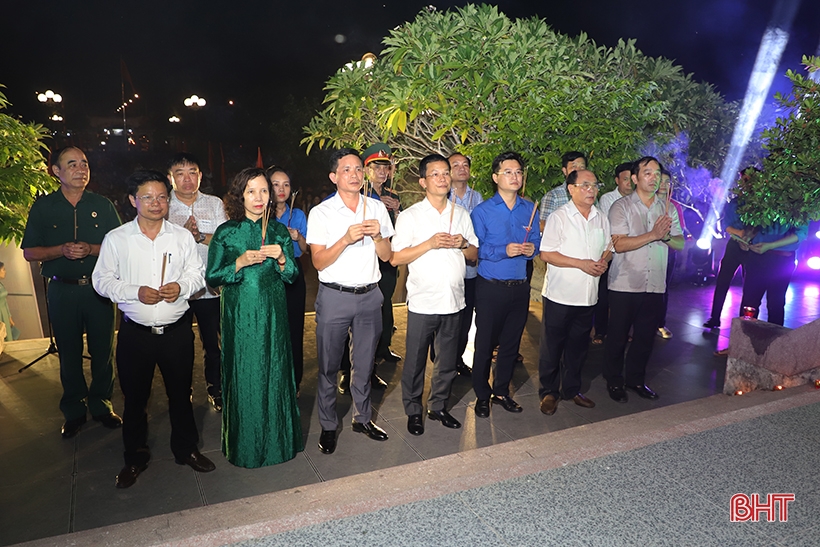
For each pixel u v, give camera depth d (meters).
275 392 3.77
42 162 6.18
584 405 4.84
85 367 5.67
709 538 2.68
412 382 4.33
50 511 3.35
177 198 4.84
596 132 5.41
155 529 2.84
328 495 3.17
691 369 5.68
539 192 5.62
